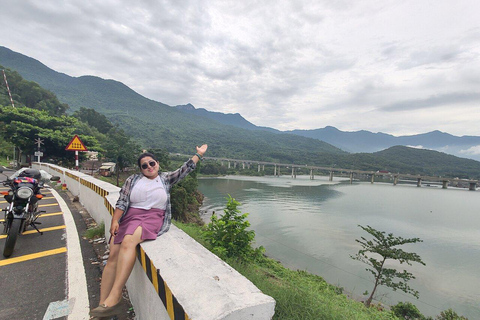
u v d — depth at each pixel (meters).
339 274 26.02
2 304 2.88
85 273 3.64
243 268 4.81
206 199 65.88
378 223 51.06
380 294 22.44
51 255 4.23
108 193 4.71
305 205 65.69
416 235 44.44
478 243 40.84
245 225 7.96
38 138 31.73
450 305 22.06
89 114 116.06
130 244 2.20
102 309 1.87
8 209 4.38
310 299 3.39
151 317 1.95
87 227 5.72
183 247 2.18
